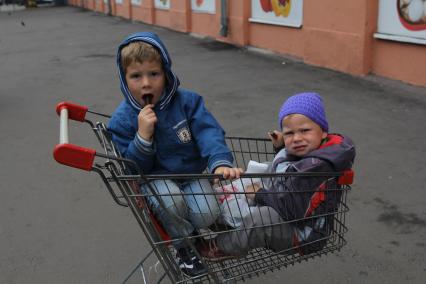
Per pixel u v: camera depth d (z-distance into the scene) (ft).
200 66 33.53
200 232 8.60
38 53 45.03
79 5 109.29
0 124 23.02
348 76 27.43
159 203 7.73
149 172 8.79
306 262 11.44
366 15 25.94
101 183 15.93
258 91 26.03
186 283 8.40
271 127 20.48
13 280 11.44
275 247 8.54
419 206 13.47
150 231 7.94
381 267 11.14
